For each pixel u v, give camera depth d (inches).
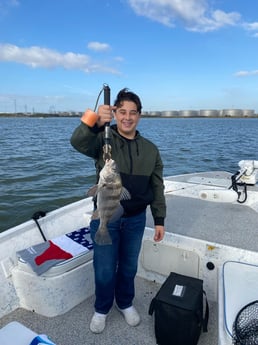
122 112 89.6
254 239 126.4
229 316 73.9
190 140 1196.5
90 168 536.1
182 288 95.8
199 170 555.2
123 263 99.4
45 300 103.5
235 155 751.7
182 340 89.1
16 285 108.3
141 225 97.1
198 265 115.9
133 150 92.3
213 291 114.9
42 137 1262.3
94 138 85.5
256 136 1451.8
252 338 66.4
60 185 411.5
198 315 89.6
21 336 68.6
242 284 85.4
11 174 475.8
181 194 195.9
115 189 81.1
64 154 711.7
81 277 111.3
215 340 95.0
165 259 121.9
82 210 155.3
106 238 84.9
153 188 101.5
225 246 112.2
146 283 125.4
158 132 1748.3
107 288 97.3
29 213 304.5
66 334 97.9
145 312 108.7
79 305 111.7
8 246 115.3
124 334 98.3
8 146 879.7
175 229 137.1
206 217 152.9
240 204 174.7
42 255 108.4
